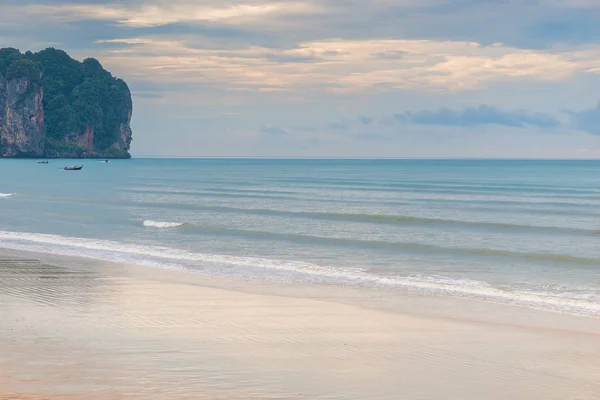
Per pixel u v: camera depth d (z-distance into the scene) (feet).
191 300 58.08
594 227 133.39
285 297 60.70
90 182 347.77
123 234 116.47
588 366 38.42
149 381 32.86
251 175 474.90
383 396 31.94
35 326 45.78
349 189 283.38
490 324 49.96
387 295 63.31
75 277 71.10
